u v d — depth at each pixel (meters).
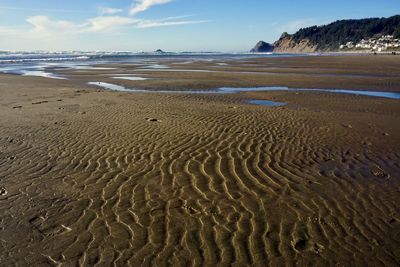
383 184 5.90
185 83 21.52
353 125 10.07
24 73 29.77
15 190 5.62
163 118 10.52
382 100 15.05
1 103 13.55
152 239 4.25
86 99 14.49
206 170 6.35
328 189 5.66
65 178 6.08
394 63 46.16
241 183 5.82
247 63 50.38
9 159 7.03
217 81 22.81
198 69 35.75
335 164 6.82
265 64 47.06
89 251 4.03
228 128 9.31
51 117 10.79
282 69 35.78
